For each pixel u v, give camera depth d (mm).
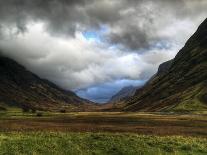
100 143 34906
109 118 135000
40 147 32000
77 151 32281
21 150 30734
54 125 87500
